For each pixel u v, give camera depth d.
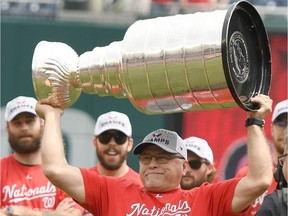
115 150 19.72
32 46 24.11
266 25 24.28
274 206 13.80
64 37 24.14
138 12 24.72
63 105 14.42
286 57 24.11
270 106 13.59
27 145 19.08
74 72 14.09
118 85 13.79
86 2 24.72
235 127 23.98
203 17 13.05
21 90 24.08
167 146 14.63
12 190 18.95
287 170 13.86
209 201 14.26
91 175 14.66
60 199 18.89
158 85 13.23
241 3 13.14
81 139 23.78
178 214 14.33
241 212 14.07
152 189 14.61
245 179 13.99
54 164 14.25
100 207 14.61
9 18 24.11
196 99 13.13
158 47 13.16
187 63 12.95
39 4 24.44
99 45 24.16
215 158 23.98
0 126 23.73
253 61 13.53
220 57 12.71
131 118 23.89
